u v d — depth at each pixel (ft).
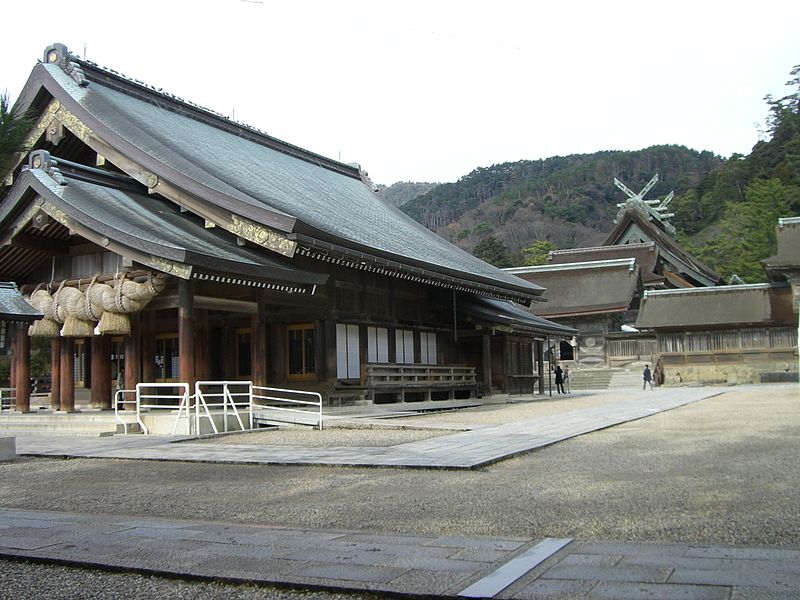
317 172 127.03
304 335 90.84
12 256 84.53
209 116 108.58
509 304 143.54
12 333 98.12
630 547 23.67
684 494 32.27
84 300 73.87
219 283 77.00
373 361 98.07
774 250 260.01
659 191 573.74
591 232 546.67
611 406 94.17
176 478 42.83
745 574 20.17
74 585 22.26
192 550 25.25
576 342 211.41
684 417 73.36
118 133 80.38
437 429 63.67
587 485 35.42
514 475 39.32
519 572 21.12
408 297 106.42
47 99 85.35
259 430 69.77
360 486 37.68
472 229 586.04
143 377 84.89
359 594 20.27
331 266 90.79
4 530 29.09
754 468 38.65
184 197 77.36
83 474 45.60
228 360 93.35
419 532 27.17
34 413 82.69
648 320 173.99
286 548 25.09
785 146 331.16
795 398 98.53
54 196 72.02
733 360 168.45
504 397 117.08
